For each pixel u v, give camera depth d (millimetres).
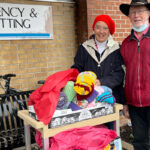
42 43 3367
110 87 2168
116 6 3648
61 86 1733
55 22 3453
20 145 2443
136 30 2119
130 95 2176
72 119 1758
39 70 3381
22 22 3148
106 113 1947
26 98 2805
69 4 3549
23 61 3230
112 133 1822
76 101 1786
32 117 1840
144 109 2174
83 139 1704
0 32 2998
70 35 3627
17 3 3088
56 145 1642
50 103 1664
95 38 2385
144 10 2061
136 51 2102
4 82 3096
